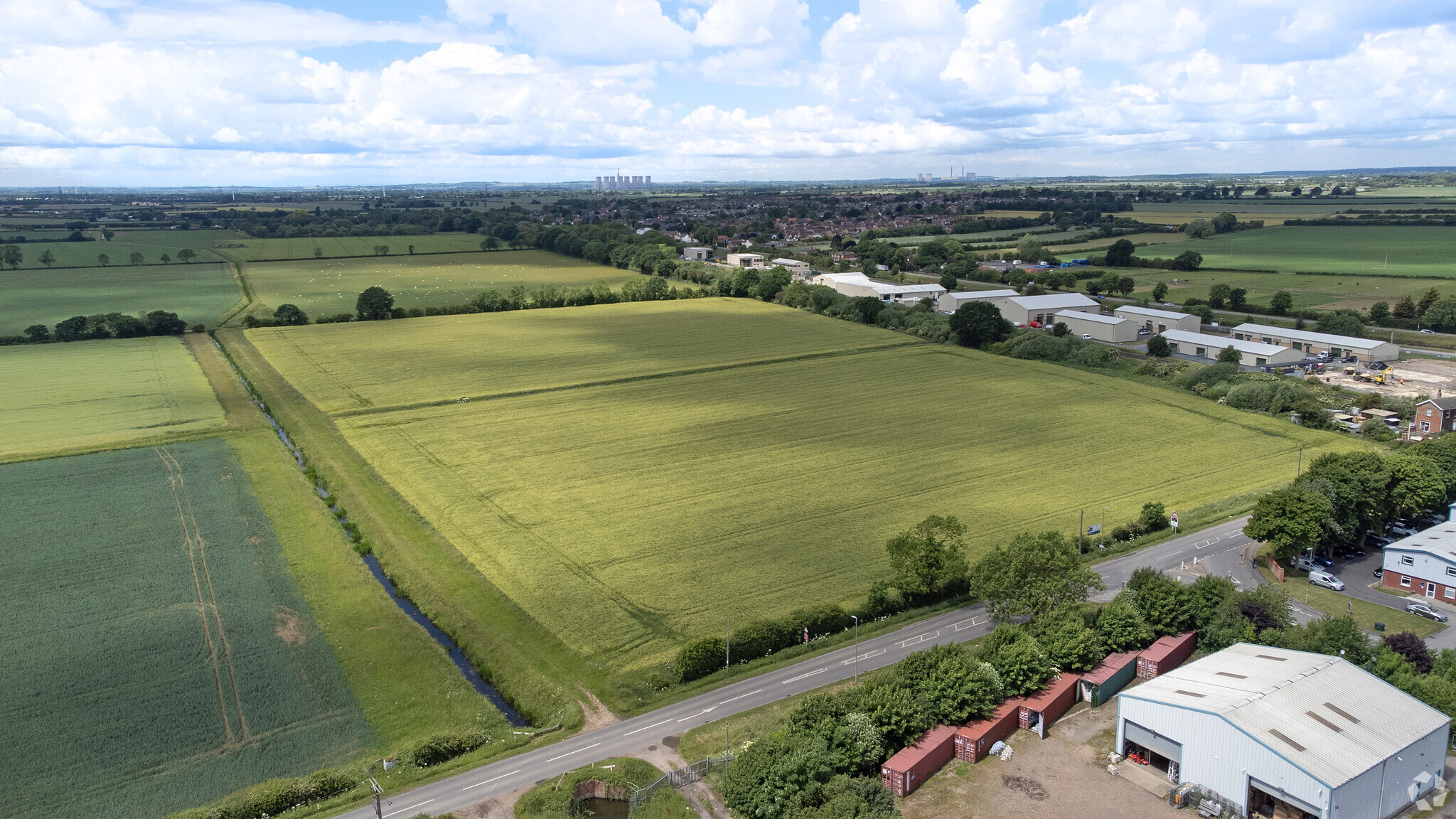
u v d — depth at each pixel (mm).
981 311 199875
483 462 123562
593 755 62594
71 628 79000
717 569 90875
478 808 57031
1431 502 101750
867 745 60062
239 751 62906
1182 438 134875
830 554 94500
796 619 78750
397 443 132000
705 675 73125
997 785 60375
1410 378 165500
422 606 86188
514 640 78250
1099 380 169375
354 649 77000
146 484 115125
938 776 61656
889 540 97562
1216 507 107688
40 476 117438
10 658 73875
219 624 80125
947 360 187500
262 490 113875
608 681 71500
